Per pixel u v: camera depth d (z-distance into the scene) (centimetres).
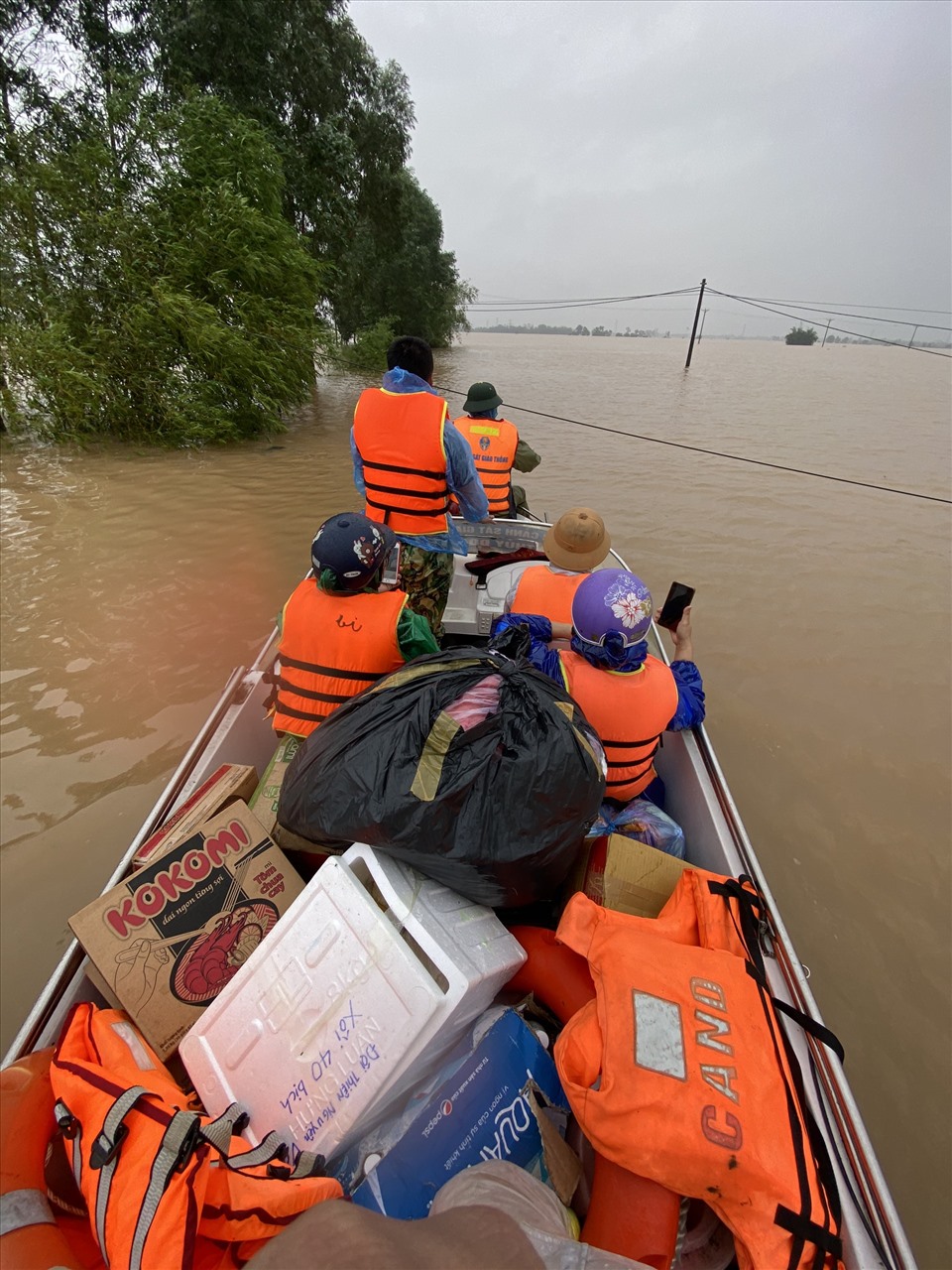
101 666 390
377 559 174
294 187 1223
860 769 349
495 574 339
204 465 791
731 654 440
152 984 135
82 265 855
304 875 168
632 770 181
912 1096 213
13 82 870
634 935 125
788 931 264
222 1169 93
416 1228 79
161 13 1055
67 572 502
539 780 125
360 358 1870
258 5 1083
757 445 1050
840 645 456
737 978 120
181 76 1055
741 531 646
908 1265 100
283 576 504
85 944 133
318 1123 109
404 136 1588
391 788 124
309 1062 112
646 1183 101
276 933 121
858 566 578
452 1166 113
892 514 712
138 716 350
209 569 514
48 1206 94
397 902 119
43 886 260
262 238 905
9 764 317
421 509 269
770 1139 98
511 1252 76
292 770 141
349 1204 80
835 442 1104
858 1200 109
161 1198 85
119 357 856
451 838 122
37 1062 109
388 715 133
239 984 122
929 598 523
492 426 399
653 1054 105
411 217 2275
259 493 690
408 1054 105
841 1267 94
